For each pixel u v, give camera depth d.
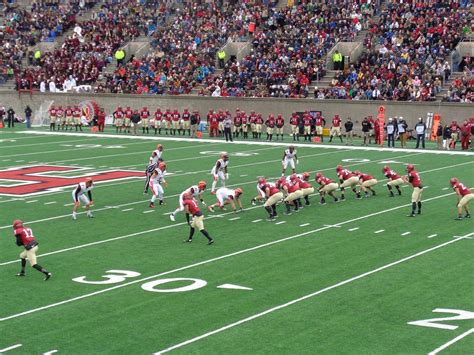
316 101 56.88
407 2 62.81
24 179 36.12
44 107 66.88
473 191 33.03
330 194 31.03
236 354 14.88
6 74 70.19
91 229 26.00
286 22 65.62
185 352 14.99
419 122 48.84
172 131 59.09
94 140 53.03
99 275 20.42
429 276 20.30
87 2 75.88
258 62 62.31
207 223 26.98
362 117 55.59
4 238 24.59
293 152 36.78
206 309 17.61
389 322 16.75
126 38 70.31
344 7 64.31
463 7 61.34
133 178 36.56
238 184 34.75
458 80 54.50
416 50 58.53
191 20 69.12
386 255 22.53
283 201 29.44
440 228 26.16
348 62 59.41
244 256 22.39
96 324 16.64
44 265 21.44
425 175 37.38
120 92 64.81
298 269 21.00
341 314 17.27
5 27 74.88
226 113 52.12
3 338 15.81
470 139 48.66
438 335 15.96
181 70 64.75
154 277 20.22
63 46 70.56
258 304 17.97
